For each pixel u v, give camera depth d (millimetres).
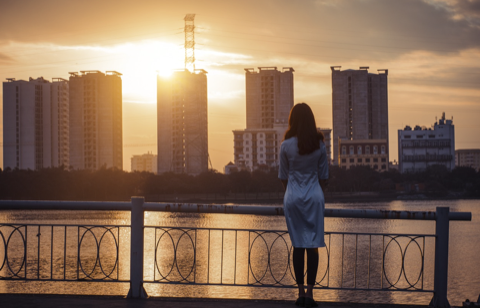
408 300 24016
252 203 106562
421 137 176875
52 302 5355
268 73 194125
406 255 34156
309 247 4977
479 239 46188
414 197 125875
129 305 5250
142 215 5766
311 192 5020
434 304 5574
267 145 172875
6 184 95250
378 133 198625
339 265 30438
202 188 120250
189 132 173250
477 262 34188
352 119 193375
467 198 130375
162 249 36000
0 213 71125
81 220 57031
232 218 62344
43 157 184375
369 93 198625
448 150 175375
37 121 183125
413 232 49375
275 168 144125
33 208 5789
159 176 120500
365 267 29938
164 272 27875
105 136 176250
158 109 188875
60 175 101500
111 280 5820
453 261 34656
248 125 196250
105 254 32625
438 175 143750
